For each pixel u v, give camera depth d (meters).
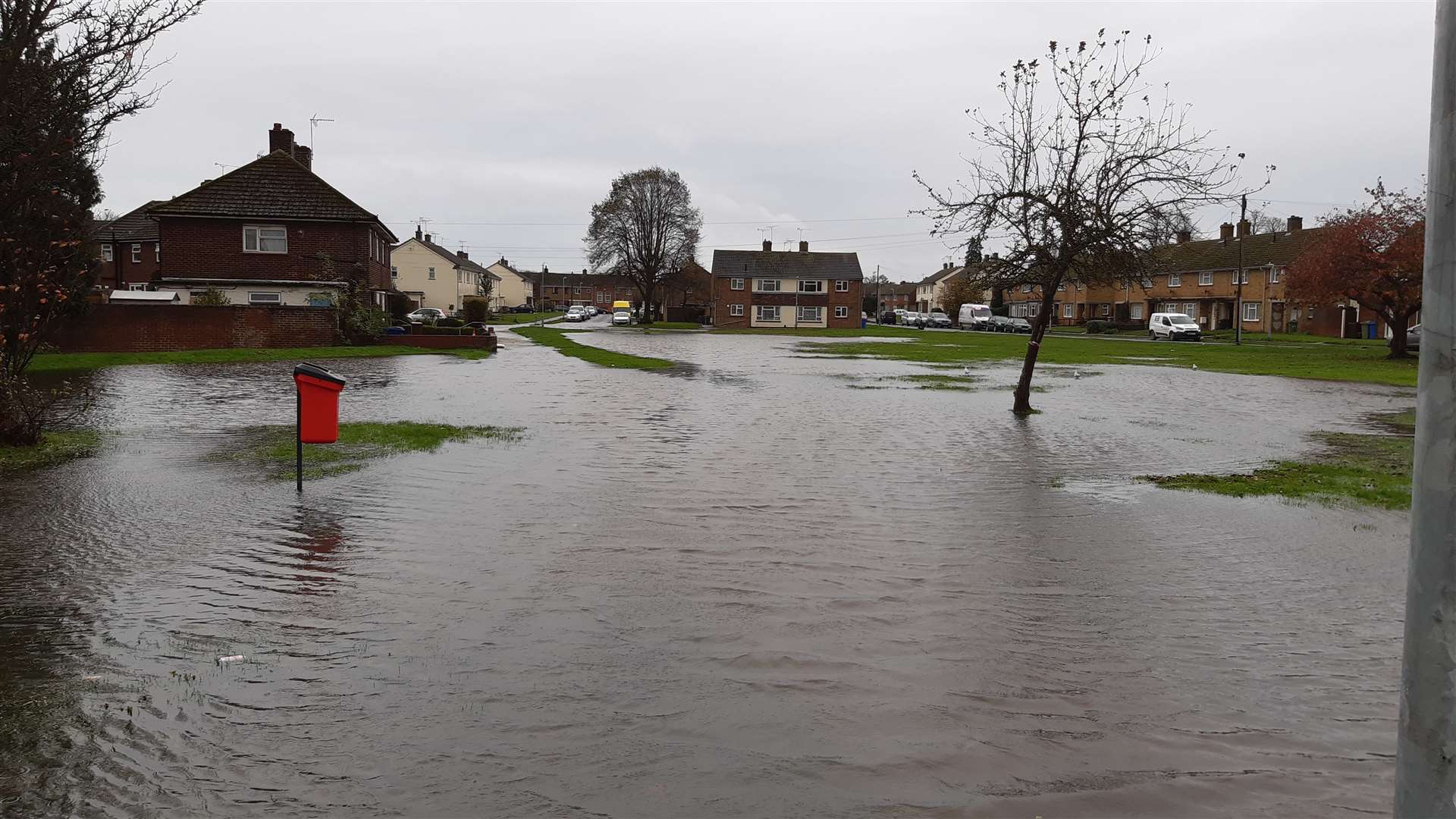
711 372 29.59
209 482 10.35
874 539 8.16
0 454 11.95
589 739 4.30
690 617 5.99
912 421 17.28
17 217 12.69
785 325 92.81
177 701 4.66
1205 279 79.62
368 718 4.48
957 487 10.78
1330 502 10.10
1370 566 7.54
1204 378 29.39
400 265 97.25
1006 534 8.48
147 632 5.65
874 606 6.29
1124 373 31.44
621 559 7.36
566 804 3.75
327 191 41.69
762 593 6.52
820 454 13.02
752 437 14.67
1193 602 6.54
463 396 20.27
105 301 38.50
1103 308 92.38
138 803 3.71
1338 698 4.93
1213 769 4.15
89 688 4.80
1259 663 5.41
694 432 15.05
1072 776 4.06
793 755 4.19
